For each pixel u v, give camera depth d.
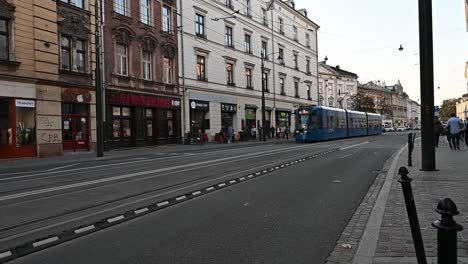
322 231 6.20
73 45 25.23
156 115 32.53
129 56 30.09
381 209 7.20
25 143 22.00
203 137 36.94
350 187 10.17
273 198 8.76
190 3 36.62
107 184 10.92
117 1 29.12
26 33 22.16
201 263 4.83
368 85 111.00
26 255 5.21
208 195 9.13
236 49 43.28
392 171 12.38
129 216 7.15
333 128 40.66
